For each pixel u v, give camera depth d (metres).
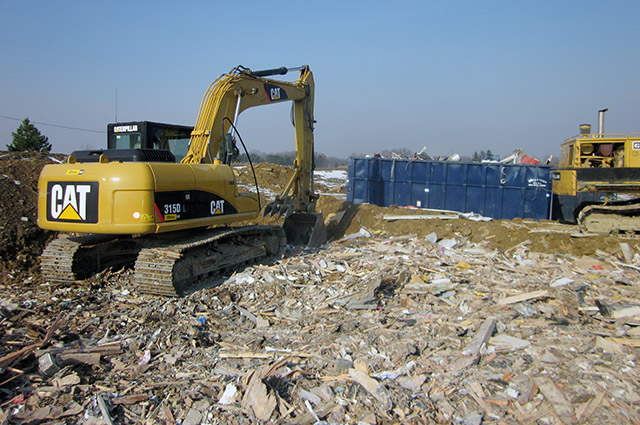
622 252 10.02
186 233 8.22
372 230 12.84
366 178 16.05
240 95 9.22
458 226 12.01
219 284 7.97
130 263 8.86
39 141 35.09
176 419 3.96
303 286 7.67
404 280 7.87
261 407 4.06
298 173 11.48
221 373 4.77
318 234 11.56
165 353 5.23
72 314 6.29
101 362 4.97
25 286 7.75
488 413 4.05
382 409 4.09
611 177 11.62
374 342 5.49
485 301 6.89
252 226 9.32
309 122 11.80
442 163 15.34
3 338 5.24
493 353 5.18
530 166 14.47
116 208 6.86
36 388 4.32
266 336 5.86
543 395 4.29
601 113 12.73
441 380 4.59
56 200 7.31
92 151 7.75
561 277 8.30
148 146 8.77
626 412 4.00
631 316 6.25
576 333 5.72
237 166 22.98
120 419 3.95
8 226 9.97
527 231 11.27
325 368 4.89
